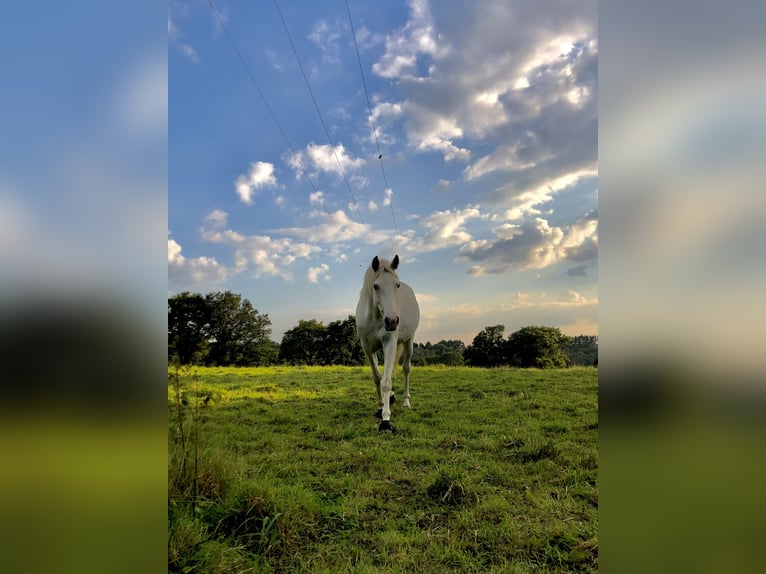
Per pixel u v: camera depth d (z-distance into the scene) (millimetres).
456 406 5668
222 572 1907
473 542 2256
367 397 6637
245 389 7281
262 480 2834
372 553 2195
